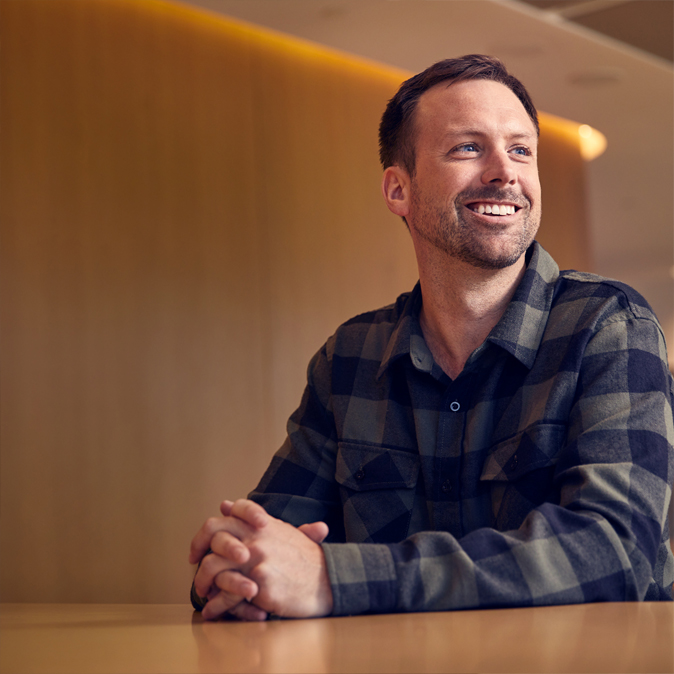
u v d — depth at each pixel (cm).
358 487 123
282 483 132
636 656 40
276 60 417
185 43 387
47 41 352
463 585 75
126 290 359
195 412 371
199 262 381
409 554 77
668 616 62
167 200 374
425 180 125
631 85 471
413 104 131
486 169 121
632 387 103
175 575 358
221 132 395
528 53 427
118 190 362
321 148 429
